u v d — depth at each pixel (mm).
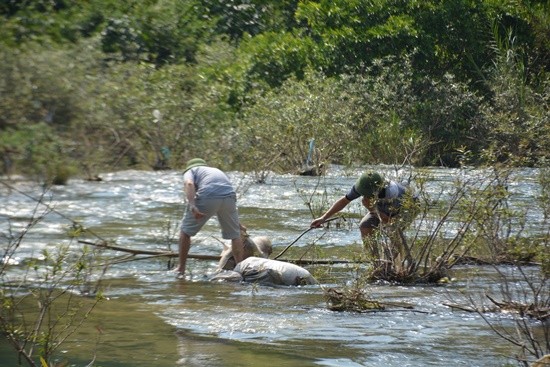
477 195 16688
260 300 15883
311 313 14805
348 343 12883
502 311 14633
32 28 52031
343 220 25016
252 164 38969
